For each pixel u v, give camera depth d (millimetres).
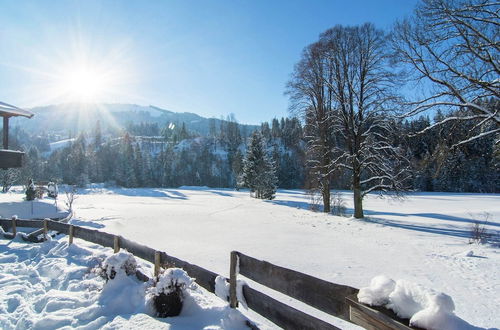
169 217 20156
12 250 8984
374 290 2205
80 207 25766
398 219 21312
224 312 3863
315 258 9383
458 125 10922
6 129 15594
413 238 13055
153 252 5441
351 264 8695
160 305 3990
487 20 9258
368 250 10594
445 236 13898
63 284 5656
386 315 2053
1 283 5809
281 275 3221
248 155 54156
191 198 44688
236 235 13656
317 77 22375
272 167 49500
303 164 25391
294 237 13117
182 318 3916
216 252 10133
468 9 9492
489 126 10539
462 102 10203
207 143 139500
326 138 22812
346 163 21891
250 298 3633
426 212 28969
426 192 54906
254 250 10469
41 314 4316
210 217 20547
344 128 21312
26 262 7641
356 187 20531
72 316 4148
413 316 1882
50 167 98500
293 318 2994
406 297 2021
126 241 6480
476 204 37531
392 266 8531
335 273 7824
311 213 23688
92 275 5789
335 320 5164
